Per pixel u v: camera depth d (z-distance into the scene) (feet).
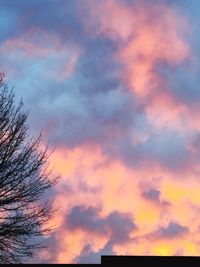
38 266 79.36
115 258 84.43
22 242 73.46
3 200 70.85
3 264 76.59
